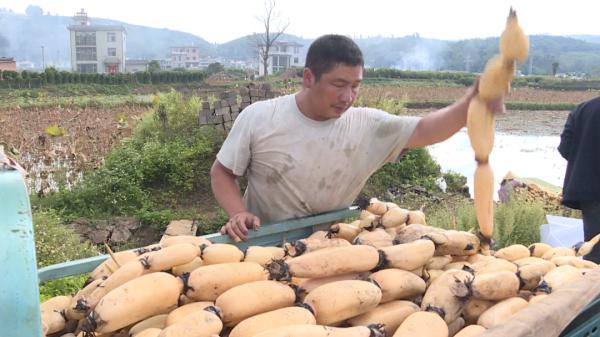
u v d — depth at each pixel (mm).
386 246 2027
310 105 2508
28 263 1142
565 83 65375
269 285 1688
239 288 1654
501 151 17516
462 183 11953
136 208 9453
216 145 11086
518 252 2281
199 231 8891
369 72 69875
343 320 1688
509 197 7352
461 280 1757
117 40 112375
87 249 6461
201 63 189875
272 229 2404
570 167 3900
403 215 2348
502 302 1775
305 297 1708
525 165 15141
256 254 1976
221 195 2703
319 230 2590
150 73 59281
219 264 1797
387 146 2613
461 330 1682
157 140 11453
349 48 2338
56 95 45562
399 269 1857
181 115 12398
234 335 1521
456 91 53531
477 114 1525
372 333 1529
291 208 2705
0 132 16344
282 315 1569
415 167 11625
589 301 1538
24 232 1181
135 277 1697
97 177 9922
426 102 42094
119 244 8398
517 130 25125
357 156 2607
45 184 10094
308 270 1748
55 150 12805
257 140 2621
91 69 112625
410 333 1567
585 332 1746
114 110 27938
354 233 2309
